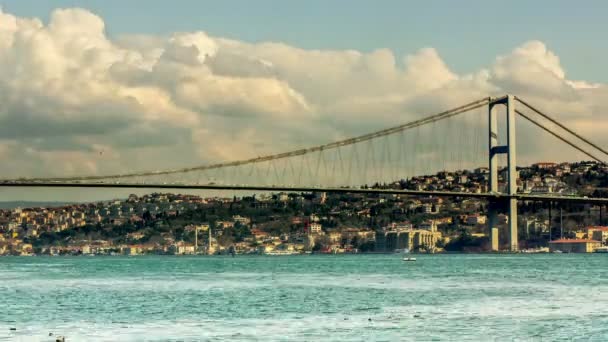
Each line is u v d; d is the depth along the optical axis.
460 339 69.12
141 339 70.38
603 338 69.25
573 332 72.50
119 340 69.88
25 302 105.31
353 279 159.25
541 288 124.88
